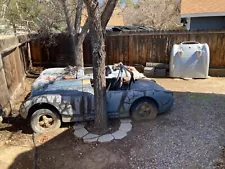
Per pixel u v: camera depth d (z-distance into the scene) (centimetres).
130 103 443
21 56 733
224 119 443
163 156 336
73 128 427
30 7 1012
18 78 646
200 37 767
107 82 486
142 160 330
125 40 833
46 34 896
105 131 411
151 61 836
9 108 496
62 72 541
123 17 1903
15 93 582
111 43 846
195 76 746
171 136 389
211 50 765
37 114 412
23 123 456
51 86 451
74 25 714
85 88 443
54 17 923
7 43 552
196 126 420
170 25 1753
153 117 455
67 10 692
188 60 733
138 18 1870
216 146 353
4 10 874
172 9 1800
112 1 349
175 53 743
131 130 415
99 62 378
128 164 323
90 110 429
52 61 930
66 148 368
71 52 903
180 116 464
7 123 457
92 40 369
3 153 356
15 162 333
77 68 564
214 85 675
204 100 548
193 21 982
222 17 938
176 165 314
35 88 454
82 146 371
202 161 319
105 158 339
